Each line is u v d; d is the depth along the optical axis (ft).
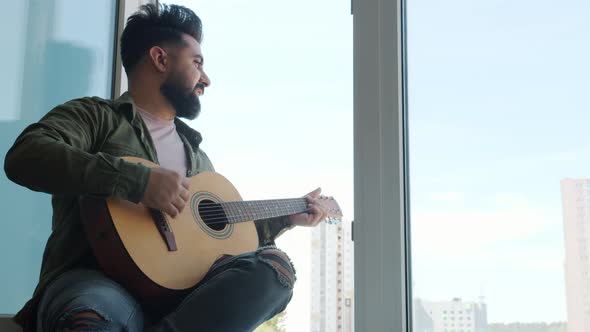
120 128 5.35
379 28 6.78
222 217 5.51
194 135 6.15
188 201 5.24
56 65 7.19
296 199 6.37
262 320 4.66
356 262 6.38
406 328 6.19
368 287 6.28
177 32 6.00
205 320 4.41
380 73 6.68
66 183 4.49
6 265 6.48
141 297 4.60
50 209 6.96
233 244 5.39
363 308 6.26
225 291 4.49
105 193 4.51
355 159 6.61
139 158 5.11
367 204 6.45
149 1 8.27
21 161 4.51
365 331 6.21
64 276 4.50
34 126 4.76
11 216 6.58
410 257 6.38
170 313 4.50
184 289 4.71
